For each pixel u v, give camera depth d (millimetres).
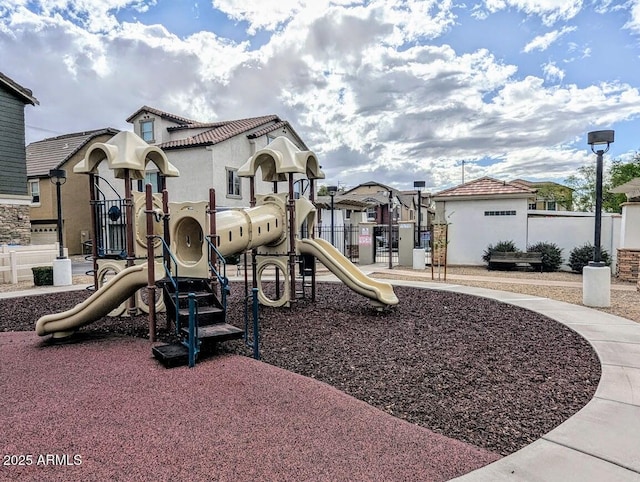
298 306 7746
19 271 12133
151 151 7113
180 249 5445
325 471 2381
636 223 11648
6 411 3211
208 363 4250
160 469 2398
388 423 2992
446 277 11984
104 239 8633
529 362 4504
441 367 4359
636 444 2715
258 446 2652
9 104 15086
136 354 4699
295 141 26250
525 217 14633
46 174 22141
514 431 2957
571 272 13492
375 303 7129
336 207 20891
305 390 3547
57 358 4617
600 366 4320
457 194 15414
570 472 2385
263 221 6980
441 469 2410
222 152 20531
